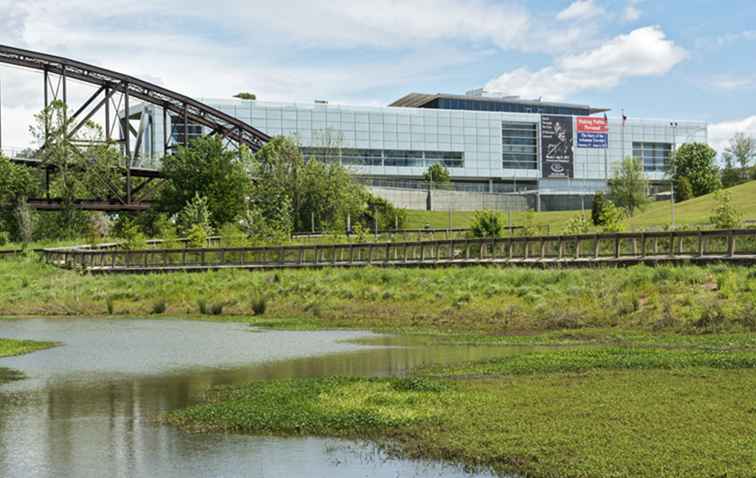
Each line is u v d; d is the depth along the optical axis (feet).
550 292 118.32
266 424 53.42
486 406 55.36
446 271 145.89
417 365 76.18
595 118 567.18
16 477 44.45
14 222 307.58
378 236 274.98
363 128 509.76
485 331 103.65
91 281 188.24
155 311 149.28
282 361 82.84
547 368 69.46
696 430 46.91
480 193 501.56
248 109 485.97
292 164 351.87
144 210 334.85
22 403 63.21
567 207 548.31
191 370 78.43
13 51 294.66
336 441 49.78
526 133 552.41
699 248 124.36
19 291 182.39
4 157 292.40
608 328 97.45
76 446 50.21
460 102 571.28
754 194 358.84
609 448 44.27
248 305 144.87
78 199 325.01
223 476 43.88
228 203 331.16
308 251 188.55
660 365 68.44
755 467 40.27
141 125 428.56
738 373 63.46
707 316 93.15
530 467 42.50
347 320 123.24
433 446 47.24
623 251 146.20
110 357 88.84
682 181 443.32
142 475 44.39
